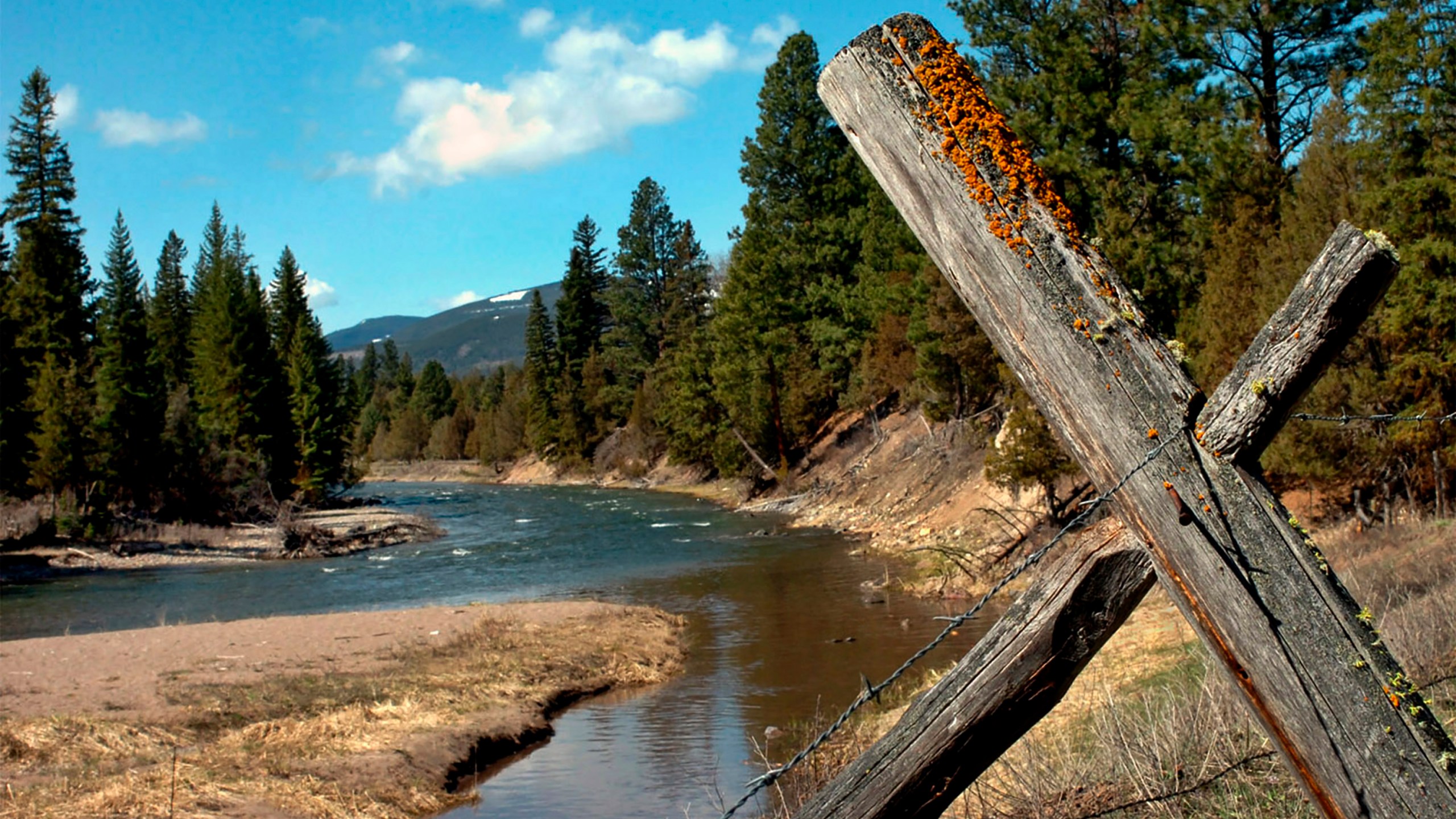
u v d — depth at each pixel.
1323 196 16.25
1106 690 7.27
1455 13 15.47
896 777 2.17
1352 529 15.83
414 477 100.38
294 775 9.77
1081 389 1.95
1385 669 1.72
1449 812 1.64
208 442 47.88
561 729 12.11
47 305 54.31
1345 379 15.69
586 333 86.25
